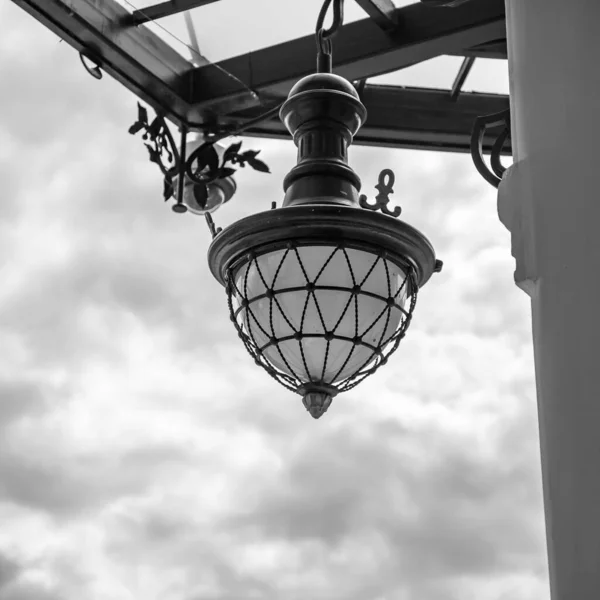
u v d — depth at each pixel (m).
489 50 3.33
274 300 1.81
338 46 3.34
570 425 0.77
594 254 0.79
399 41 3.25
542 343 0.80
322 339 1.82
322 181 1.94
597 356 0.76
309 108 2.00
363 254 1.82
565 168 0.82
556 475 0.77
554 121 0.84
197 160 3.54
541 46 0.86
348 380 1.91
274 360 1.88
